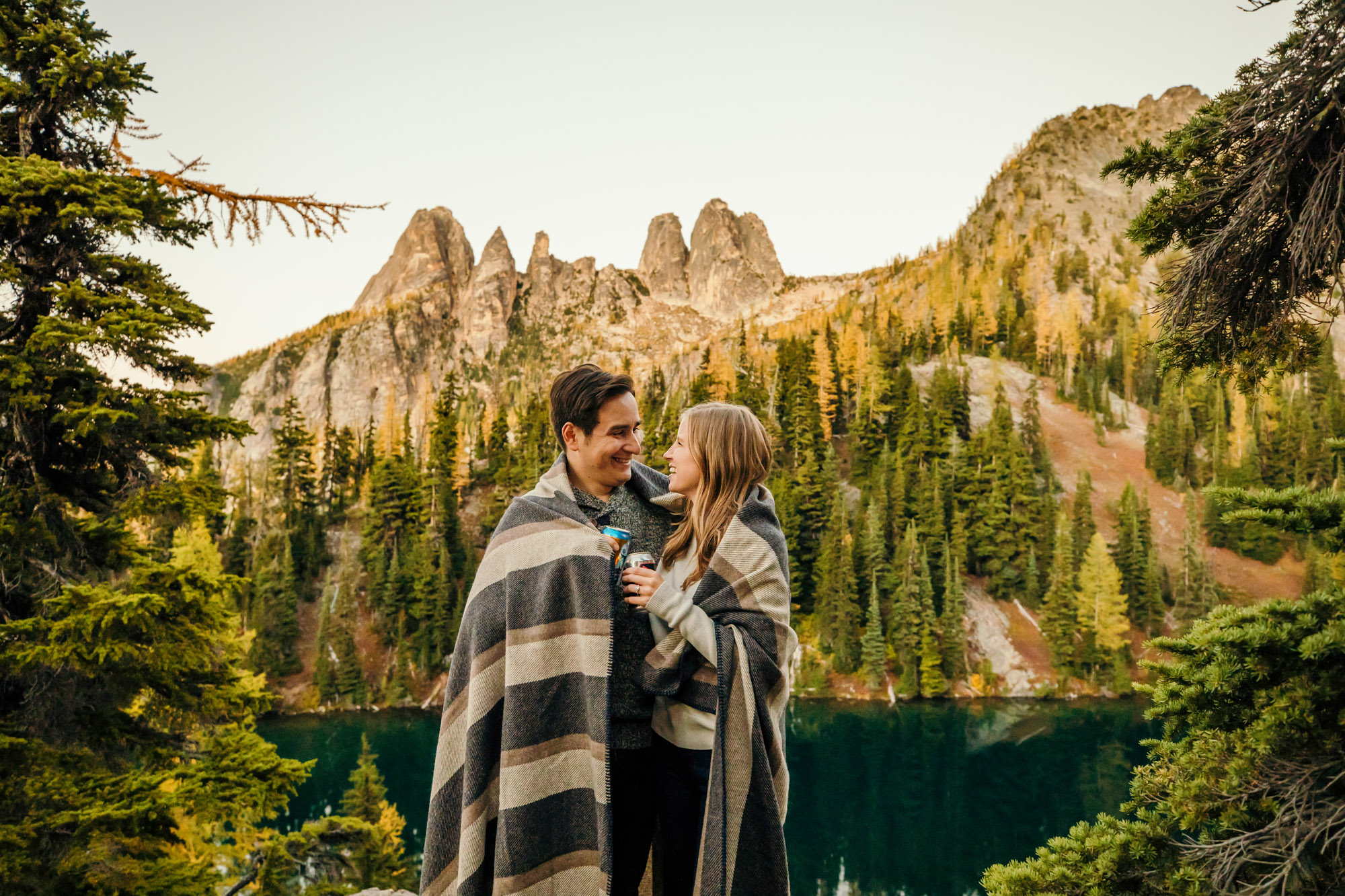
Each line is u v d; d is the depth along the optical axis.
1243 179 3.94
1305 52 3.51
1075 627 68.62
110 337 7.29
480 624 2.14
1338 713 3.37
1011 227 178.00
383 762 51.78
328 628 67.06
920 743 52.88
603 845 1.90
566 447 2.30
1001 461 82.81
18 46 7.64
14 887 6.54
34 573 7.84
